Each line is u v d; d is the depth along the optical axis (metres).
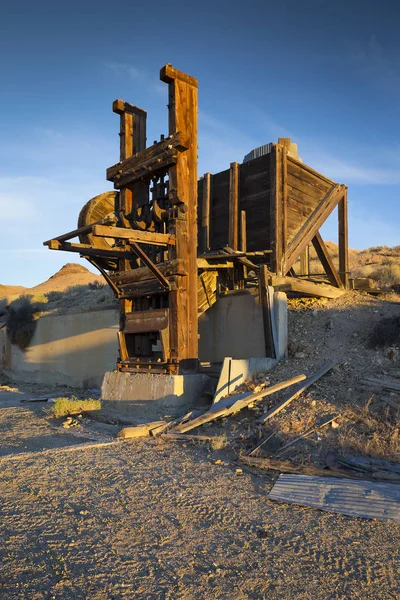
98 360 17.61
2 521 4.80
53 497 5.52
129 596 3.47
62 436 9.21
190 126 11.38
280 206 14.08
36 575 3.73
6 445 8.52
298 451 7.10
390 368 9.85
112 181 13.01
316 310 13.65
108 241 13.90
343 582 3.71
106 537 4.47
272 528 4.74
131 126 13.12
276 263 13.80
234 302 12.97
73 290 27.11
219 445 7.66
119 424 10.27
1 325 24.48
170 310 11.02
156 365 11.25
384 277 18.89
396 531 4.64
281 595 3.52
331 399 8.82
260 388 9.94
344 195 16.59
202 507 5.29
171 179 11.13
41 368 20.69
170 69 11.00
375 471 6.06
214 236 15.95
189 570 3.88
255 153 16.28
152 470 6.63
